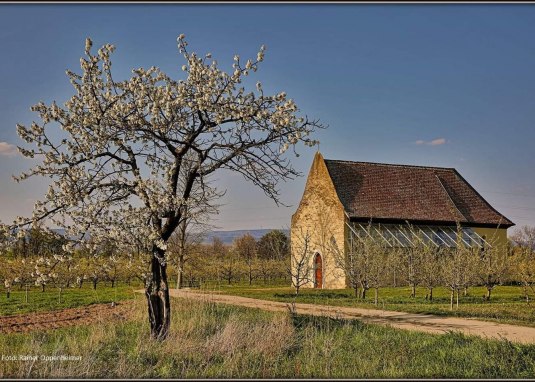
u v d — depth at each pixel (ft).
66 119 41.98
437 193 176.24
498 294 115.75
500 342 42.91
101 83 43.45
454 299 101.45
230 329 41.93
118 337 46.60
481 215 176.04
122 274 125.80
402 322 61.62
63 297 101.65
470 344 43.65
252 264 191.21
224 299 90.33
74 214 40.63
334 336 47.62
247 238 286.46
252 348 39.29
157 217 43.78
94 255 42.47
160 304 44.01
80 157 41.73
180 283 122.11
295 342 43.34
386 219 158.71
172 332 44.75
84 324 58.29
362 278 102.32
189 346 39.37
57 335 50.24
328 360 37.73
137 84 43.47
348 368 36.60
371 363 37.88
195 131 45.16
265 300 91.35
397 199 167.94
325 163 165.68
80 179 41.19
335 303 88.69
